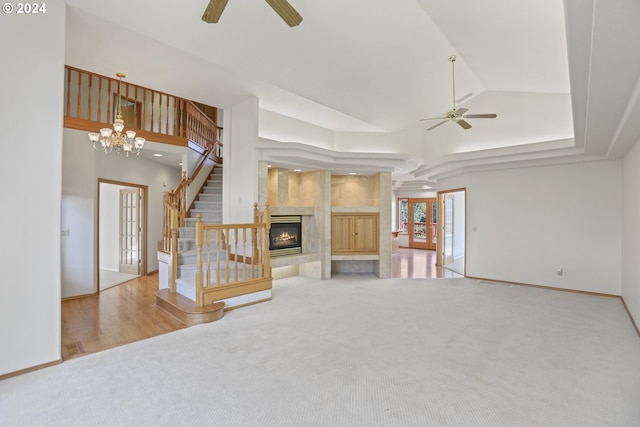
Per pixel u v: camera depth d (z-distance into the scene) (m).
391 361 2.91
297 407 2.22
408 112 6.25
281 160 5.74
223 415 2.13
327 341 3.36
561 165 5.75
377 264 7.08
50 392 2.38
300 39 3.91
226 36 3.62
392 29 3.99
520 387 2.49
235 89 4.90
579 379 2.61
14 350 2.61
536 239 6.00
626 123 3.37
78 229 5.23
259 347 3.20
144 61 3.94
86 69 4.16
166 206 5.25
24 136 2.64
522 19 3.27
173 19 3.25
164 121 7.86
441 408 2.21
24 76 2.64
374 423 2.05
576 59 2.47
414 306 4.67
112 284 6.14
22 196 2.64
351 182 7.37
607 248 5.32
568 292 5.56
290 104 5.51
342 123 6.41
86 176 5.36
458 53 4.52
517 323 3.94
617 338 3.48
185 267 4.98
